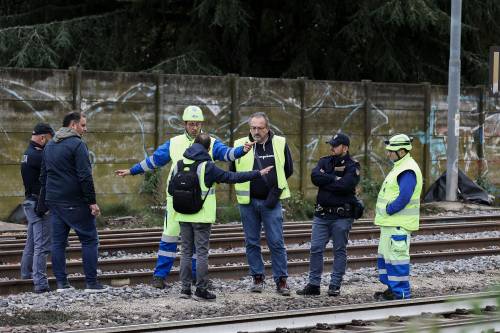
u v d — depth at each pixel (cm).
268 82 3111
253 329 1326
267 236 1753
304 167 3191
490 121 3725
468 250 2347
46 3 4334
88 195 1695
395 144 1672
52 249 1719
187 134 1742
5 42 3791
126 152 2875
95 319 1481
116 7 4378
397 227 1683
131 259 1967
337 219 1731
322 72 4278
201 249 1659
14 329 1387
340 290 1819
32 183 1764
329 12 4075
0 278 1864
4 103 2672
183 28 4144
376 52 4106
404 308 1480
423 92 3500
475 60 4325
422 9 3856
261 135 1731
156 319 1488
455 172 3391
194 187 1628
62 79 2753
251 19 4066
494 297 866
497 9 4425
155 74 2908
